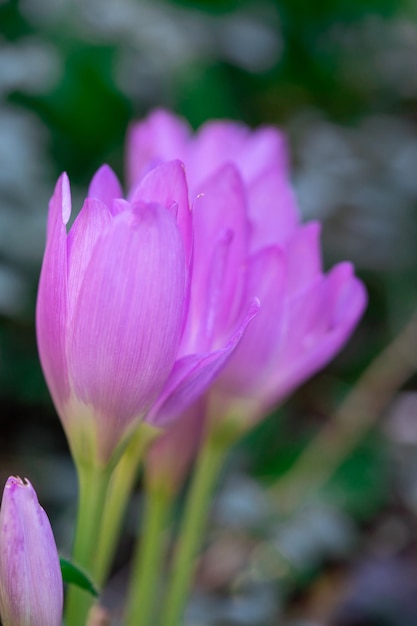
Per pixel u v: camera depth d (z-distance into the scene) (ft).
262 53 4.70
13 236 3.17
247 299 1.62
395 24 5.83
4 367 3.38
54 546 1.47
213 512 3.21
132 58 4.12
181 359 1.50
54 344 1.50
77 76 3.90
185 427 1.73
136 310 1.46
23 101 3.82
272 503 3.26
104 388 1.49
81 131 3.96
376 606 3.10
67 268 1.48
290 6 5.02
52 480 3.27
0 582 1.47
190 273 1.49
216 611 2.63
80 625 1.60
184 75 4.22
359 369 4.26
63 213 1.49
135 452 1.60
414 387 4.35
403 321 4.30
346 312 1.68
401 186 4.53
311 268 1.67
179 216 1.48
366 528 3.62
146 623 1.81
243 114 4.85
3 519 1.46
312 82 5.24
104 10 4.06
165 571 2.83
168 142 1.94
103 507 1.55
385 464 3.81
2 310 2.85
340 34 5.46
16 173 3.19
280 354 1.67
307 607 3.11
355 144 4.77
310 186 4.05
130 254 1.45
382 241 4.30
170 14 4.42
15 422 3.57
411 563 3.35
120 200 1.48
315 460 3.54
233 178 1.56
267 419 3.73
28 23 4.00
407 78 5.90
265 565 3.07
